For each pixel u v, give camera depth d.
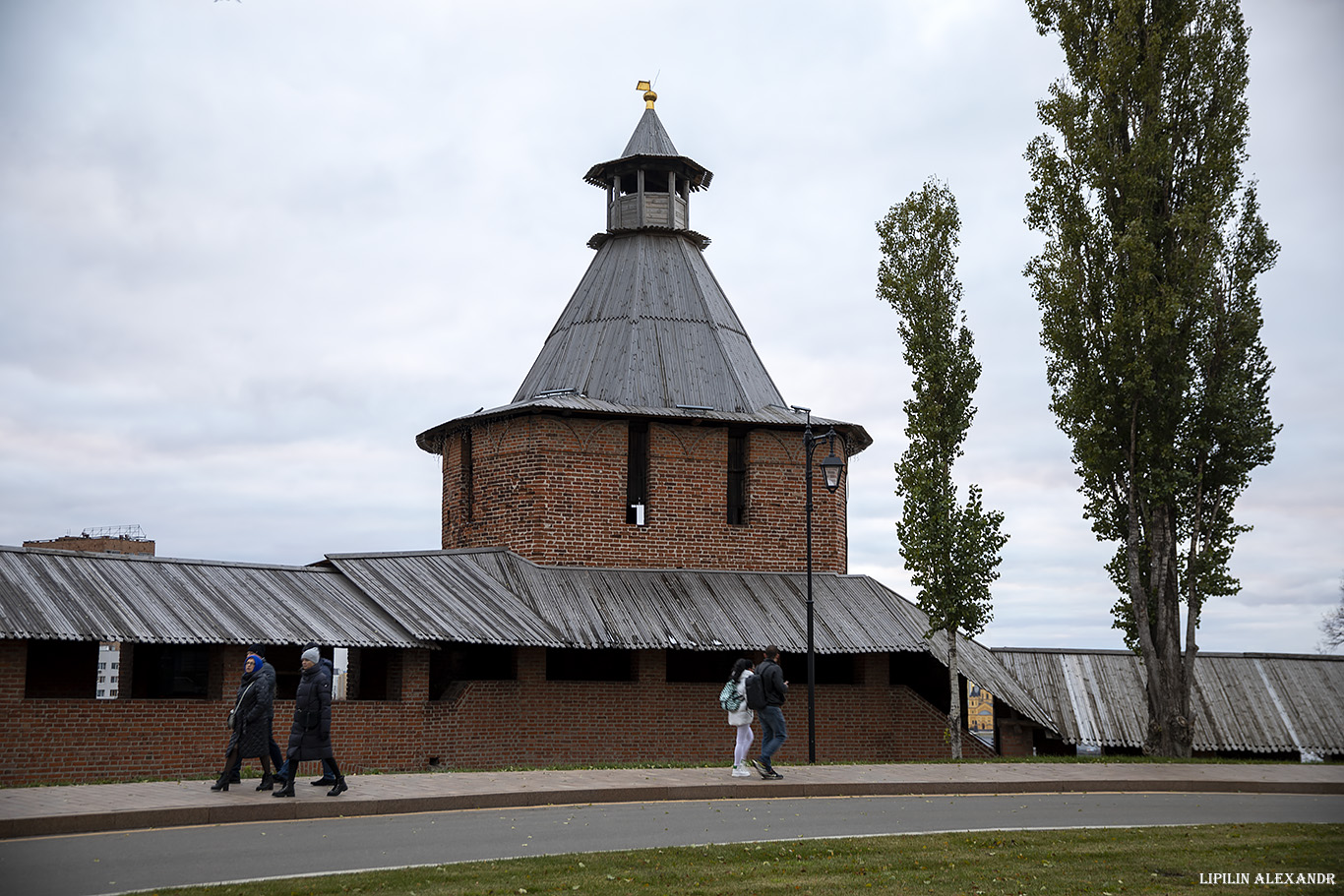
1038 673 34.19
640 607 31.00
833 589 33.94
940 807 17.86
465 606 29.06
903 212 33.56
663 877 12.07
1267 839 14.73
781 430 34.75
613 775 20.66
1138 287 29.44
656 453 33.38
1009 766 23.39
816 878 12.20
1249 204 31.33
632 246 37.47
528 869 12.23
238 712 17.36
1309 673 34.56
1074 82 31.66
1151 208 30.48
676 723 30.89
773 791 19.23
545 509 32.09
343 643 26.02
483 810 17.09
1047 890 11.90
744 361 36.75
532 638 28.31
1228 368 30.94
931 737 32.69
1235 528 30.70
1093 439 30.27
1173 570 30.38
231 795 16.94
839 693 32.53
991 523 31.19
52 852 13.20
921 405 32.50
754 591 32.94
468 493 34.78
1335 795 21.16
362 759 26.77
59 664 25.84
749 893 11.52
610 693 30.39
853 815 16.84
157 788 17.73
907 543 31.39
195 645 27.97
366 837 14.48
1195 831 15.30
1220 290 30.89
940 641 32.75
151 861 12.73
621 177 38.31
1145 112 30.61
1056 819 16.69
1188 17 30.62
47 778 22.86
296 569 29.05
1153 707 29.88
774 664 20.50
